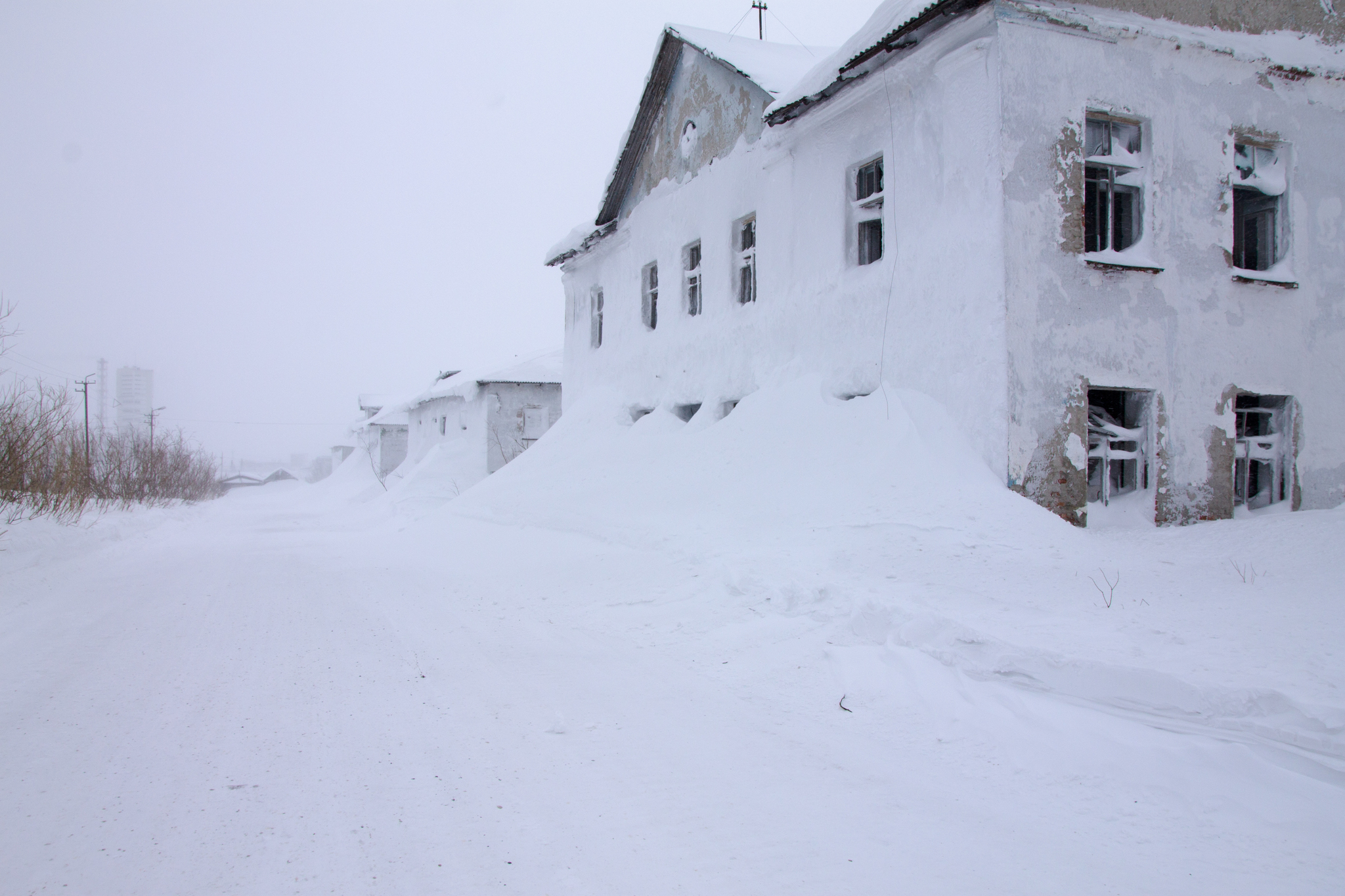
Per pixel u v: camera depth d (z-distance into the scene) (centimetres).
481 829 276
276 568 1026
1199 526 810
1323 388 1009
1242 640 458
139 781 315
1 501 1317
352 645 557
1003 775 332
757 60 1341
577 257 1977
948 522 748
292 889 234
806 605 587
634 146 1662
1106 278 880
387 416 3822
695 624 604
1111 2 897
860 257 1095
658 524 985
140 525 1797
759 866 252
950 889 239
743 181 1323
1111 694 400
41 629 624
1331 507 1004
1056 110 866
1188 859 261
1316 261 1018
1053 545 697
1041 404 834
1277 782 318
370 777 322
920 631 488
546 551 1002
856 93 1040
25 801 296
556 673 485
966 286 872
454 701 425
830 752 359
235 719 393
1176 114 934
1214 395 934
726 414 1359
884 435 930
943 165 912
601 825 281
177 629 615
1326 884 246
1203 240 945
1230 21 980
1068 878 247
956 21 884
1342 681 385
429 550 1193
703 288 1438
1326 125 1029
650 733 380
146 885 235
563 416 1917
